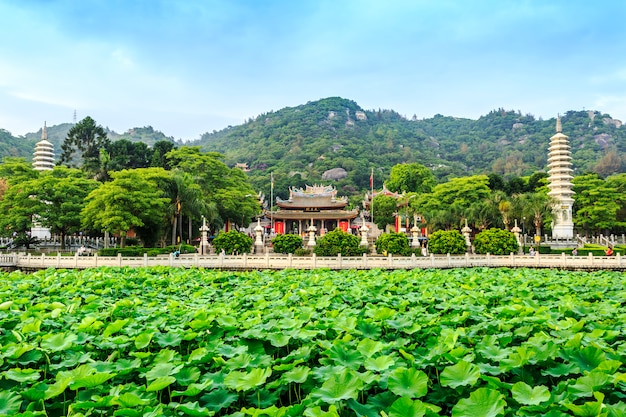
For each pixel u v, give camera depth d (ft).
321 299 67.67
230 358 38.37
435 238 197.57
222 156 296.51
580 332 47.11
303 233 323.16
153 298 73.46
